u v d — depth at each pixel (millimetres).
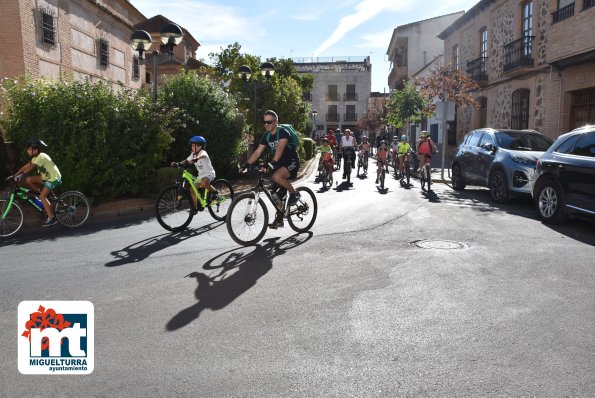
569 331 3766
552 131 16453
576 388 2943
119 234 7816
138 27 32562
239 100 22031
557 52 15984
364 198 12062
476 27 24250
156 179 11312
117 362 3324
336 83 68938
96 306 4414
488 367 3205
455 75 20344
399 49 47156
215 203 8656
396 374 3119
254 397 2869
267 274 5379
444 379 3055
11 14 14633
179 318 4102
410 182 16625
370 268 5551
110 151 10422
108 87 11211
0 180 9922
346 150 16266
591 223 8453
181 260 6055
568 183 7973
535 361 3285
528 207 10539
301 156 24750
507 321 3969
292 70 30156
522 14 19047
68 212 8398
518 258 5980
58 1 16984
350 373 3137
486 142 12367
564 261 5828
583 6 14727
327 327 3877
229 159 15438
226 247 6766
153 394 2918
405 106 28562
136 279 5250
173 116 12023
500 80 20984
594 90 14773
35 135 9961
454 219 8859
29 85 10312
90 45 19625
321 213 9617
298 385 2996
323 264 5758
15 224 7852
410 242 6910
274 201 7207
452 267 5578
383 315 4117
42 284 5098
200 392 2932
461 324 3912
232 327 3898
